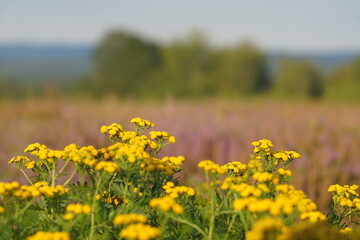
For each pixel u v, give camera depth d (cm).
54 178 346
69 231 309
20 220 298
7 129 1103
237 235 312
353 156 816
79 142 921
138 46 6203
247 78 6112
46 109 1407
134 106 1457
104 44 6212
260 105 1648
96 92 5953
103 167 312
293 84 5634
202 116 1222
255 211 271
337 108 1614
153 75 5906
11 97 2103
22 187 311
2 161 799
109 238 314
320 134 982
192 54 5888
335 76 5606
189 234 324
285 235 247
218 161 786
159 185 350
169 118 1166
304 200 299
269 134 953
